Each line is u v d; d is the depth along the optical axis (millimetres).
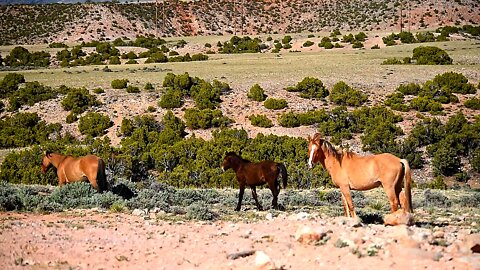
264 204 18156
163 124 55000
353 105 59156
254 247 10445
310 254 9719
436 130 49875
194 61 93750
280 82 66688
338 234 10844
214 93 60656
